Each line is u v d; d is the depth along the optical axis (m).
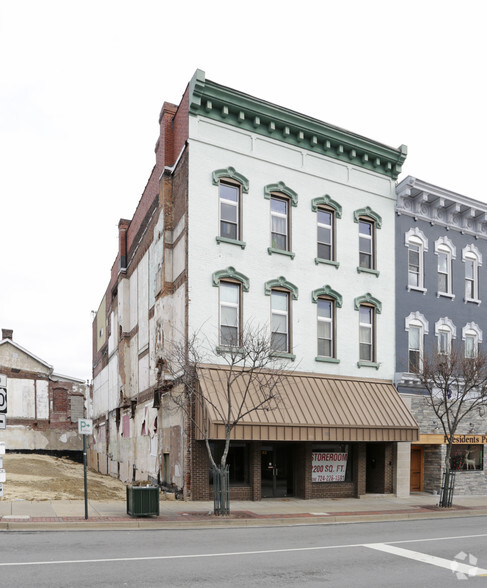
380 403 21.34
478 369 20.20
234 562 9.60
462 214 26.11
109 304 36.84
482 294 26.50
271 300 20.67
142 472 24.69
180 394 18.31
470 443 24.03
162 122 22.11
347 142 22.86
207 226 19.53
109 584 7.89
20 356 45.62
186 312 18.86
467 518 17.30
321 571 9.16
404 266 24.16
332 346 21.84
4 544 10.50
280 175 21.33
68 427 46.69
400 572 9.25
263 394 17.44
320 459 20.70
